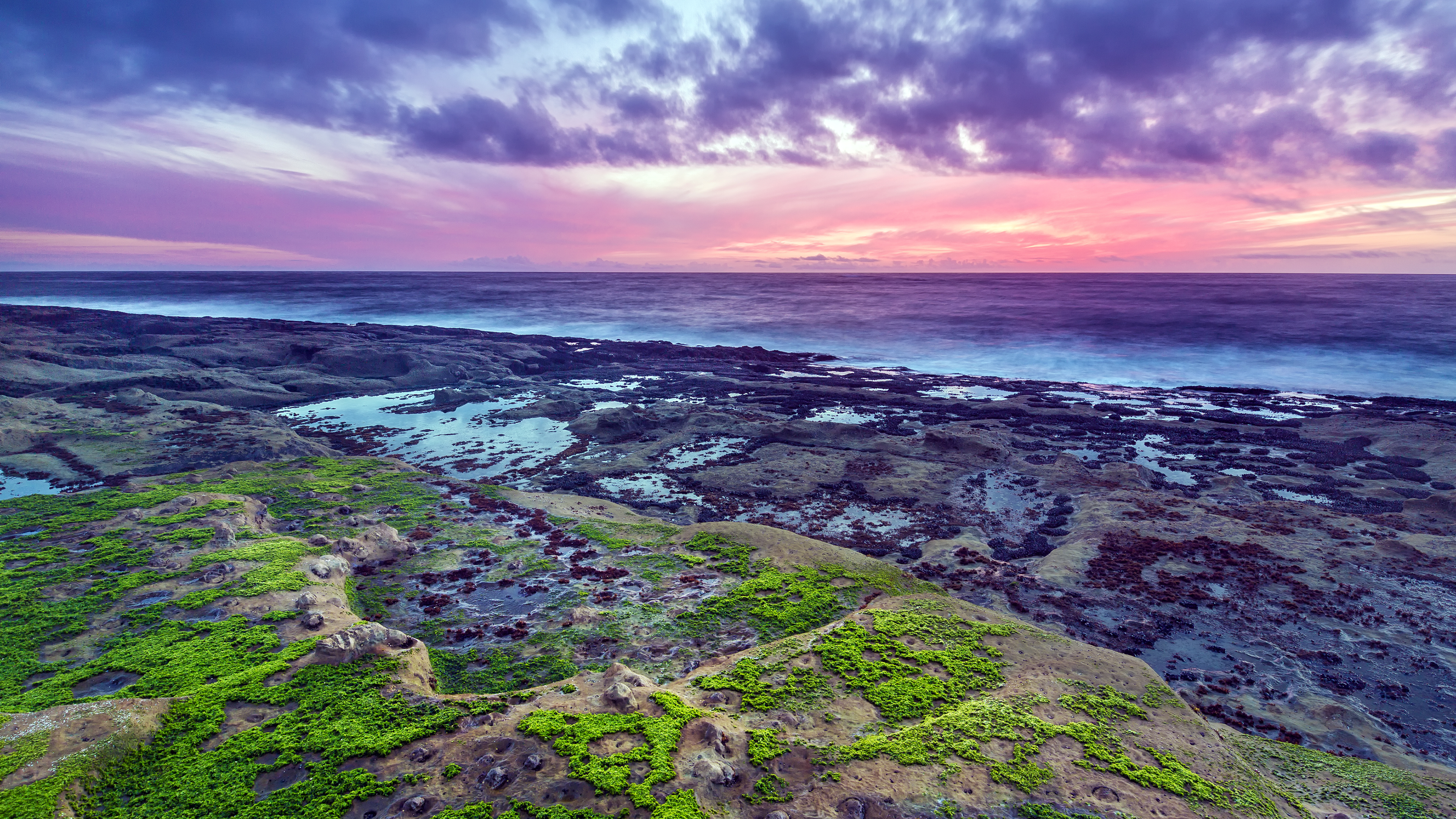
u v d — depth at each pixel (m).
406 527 23.80
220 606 16.50
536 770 10.62
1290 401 52.31
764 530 23.16
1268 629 19.00
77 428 37.22
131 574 18.19
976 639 15.44
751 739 11.60
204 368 58.03
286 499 25.77
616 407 51.03
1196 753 11.73
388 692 13.03
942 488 31.89
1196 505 28.30
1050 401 51.53
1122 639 18.50
